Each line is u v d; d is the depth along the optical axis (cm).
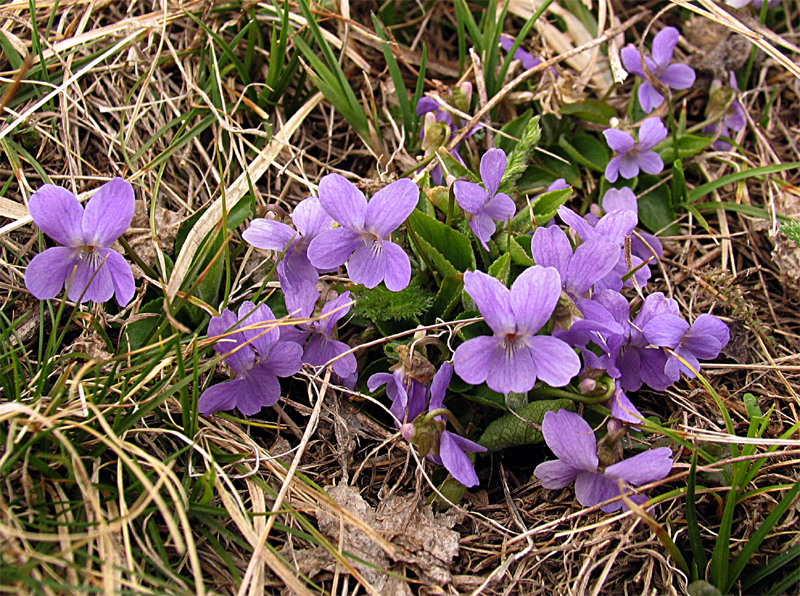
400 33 23
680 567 14
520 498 15
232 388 14
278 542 14
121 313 16
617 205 19
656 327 15
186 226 17
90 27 20
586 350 14
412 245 17
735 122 22
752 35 19
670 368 15
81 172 18
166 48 20
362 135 20
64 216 14
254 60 21
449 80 22
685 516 15
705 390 16
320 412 16
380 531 14
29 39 19
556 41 22
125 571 12
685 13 23
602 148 21
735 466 14
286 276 15
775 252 19
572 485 15
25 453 13
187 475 14
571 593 14
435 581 14
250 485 14
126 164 18
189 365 15
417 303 16
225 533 14
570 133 22
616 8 24
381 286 16
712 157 22
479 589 13
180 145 18
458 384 16
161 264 16
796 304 19
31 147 18
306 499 14
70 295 14
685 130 22
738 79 23
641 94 21
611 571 14
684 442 14
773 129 23
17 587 12
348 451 16
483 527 15
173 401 15
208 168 19
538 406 15
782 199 21
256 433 16
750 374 17
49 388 15
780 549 15
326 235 14
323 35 21
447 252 17
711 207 20
